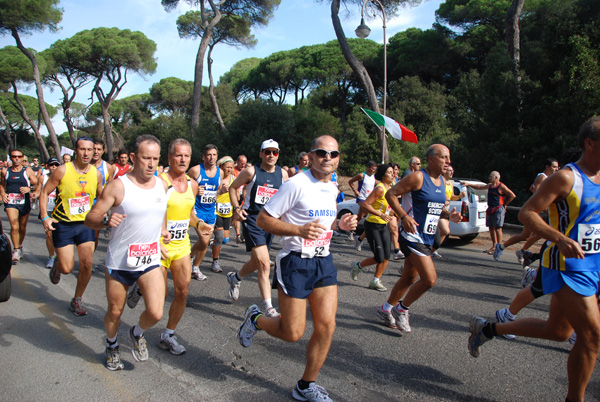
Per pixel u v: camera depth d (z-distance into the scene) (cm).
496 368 349
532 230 264
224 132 2780
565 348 390
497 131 1533
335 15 1880
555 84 1402
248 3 3197
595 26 1314
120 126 5831
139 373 331
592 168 264
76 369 337
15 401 289
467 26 2722
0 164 1413
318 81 3856
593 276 263
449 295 566
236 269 701
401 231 405
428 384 321
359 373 338
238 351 376
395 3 2066
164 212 322
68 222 463
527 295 378
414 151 2534
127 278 317
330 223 288
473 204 973
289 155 2623
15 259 715
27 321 444
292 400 293
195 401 291
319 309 280
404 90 2934
